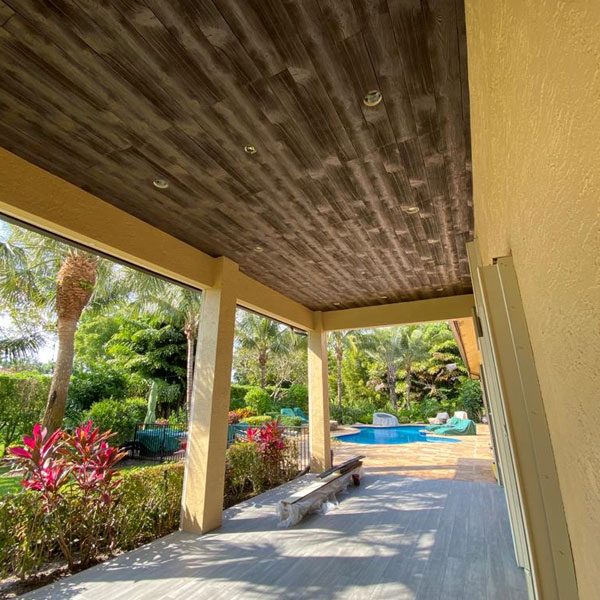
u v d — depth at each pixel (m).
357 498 4.71
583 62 0.32
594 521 0.48
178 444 8.68
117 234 3.13
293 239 3.85
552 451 0.87
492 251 1.49
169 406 12.68
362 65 1.77
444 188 2.89
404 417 17.30
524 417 0.95
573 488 0.63
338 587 2.53
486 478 5.80
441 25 1.57
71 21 1.55
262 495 4.98
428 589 2.49
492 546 3.16
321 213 3.29
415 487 5.26
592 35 0.30
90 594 2.47
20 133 2.24
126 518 3.25
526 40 0.54
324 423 6.54
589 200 0.34
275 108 2.05
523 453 0.93
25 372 8.90
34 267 7.50
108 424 8.47
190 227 3.56
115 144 2.35
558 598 0.82
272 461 5.62
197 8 1.49
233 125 2.18
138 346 12.59
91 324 12.34
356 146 2.39
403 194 2.98
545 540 0.87
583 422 0.48
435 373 20.05
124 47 1.67
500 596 2.39
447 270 4.81
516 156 0.71
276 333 15.66
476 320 3.80
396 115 2.11
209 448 3.80
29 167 2.52
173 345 12.62
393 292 5.81
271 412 14.04
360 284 5.39
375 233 3.71
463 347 7.78
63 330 6.78
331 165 2.59
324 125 2.19
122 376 10.88
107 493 3.10
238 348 16.20
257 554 3.08
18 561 2.65
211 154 2.46
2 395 7.46
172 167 2.60
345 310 6.77
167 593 2.47
